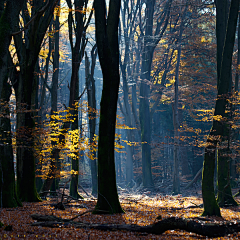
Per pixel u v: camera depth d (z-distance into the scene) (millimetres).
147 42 27062
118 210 10922
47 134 12734
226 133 14586
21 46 13672
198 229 6832
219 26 14414
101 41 10789
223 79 11898
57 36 19578
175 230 8336
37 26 13305
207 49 27641
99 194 10883
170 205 15500
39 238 6477
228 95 11562
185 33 29219
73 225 7926
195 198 18281
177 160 23094
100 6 10773
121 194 24984
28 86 13422
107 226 7770
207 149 11242
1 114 8992
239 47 20141
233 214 11648
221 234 6883
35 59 13617
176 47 24578
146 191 25891
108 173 10875
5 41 8531
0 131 10117
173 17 28688
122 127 14789
